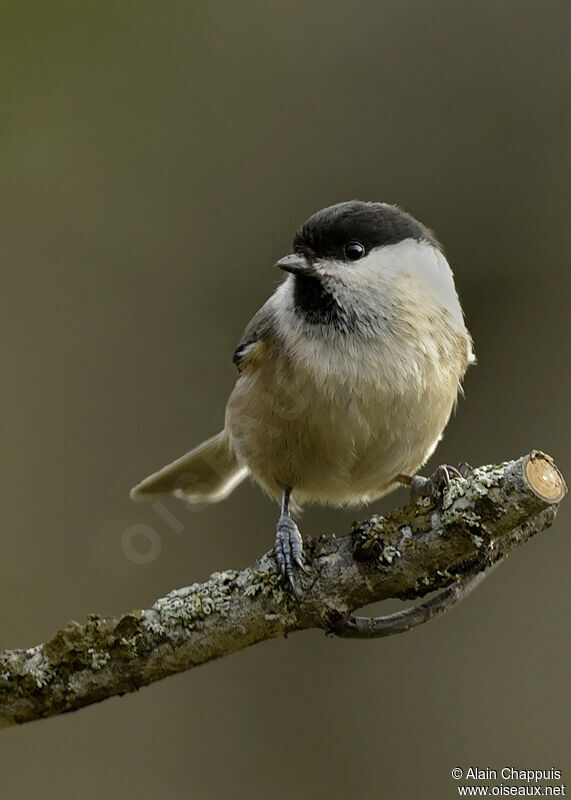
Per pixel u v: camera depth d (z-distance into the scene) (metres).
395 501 9.65
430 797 8.45
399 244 6.50
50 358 10.48
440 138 10.91
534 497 4.94
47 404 10.32
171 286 10.80
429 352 6.33
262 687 9.17
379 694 9.02
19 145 10.98
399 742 8.77
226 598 5.27
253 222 10.99
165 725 9.00
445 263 6.81
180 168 11.12
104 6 11.20
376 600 5.30
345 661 9.21
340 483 6.88
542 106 10.78
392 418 6.32
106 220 10.94
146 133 11.18
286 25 11.36
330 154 11.06
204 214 11.02
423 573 5.19
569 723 8.62
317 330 6.38
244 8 11.37
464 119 10.91
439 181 10.79
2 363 10.41
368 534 5.21
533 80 10.86
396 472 6.84
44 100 11.02
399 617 5.34
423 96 11.04
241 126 11.22
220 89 11.32
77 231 10.88
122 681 5.18
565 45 10.86
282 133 11.19
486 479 5.03
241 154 11.15
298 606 5.24
